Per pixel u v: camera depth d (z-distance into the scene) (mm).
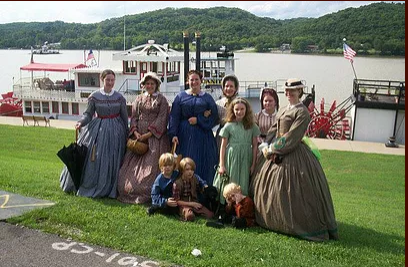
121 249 5352
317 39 107000
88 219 6141
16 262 5008
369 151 22391
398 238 6742
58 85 35438
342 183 15352
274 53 111125
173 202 6422
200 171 7121
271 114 6977
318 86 52969
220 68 32188
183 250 5305
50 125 27938
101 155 7211
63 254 5219
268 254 5316
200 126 7164
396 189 14586
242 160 6516
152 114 7223
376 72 65250
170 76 29156
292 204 5879
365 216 8922
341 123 31547
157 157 7090
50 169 10852
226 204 6504
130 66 28984
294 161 5957
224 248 5418
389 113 26312
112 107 7312
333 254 5473
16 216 6176
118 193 7176
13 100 39344
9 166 10141
